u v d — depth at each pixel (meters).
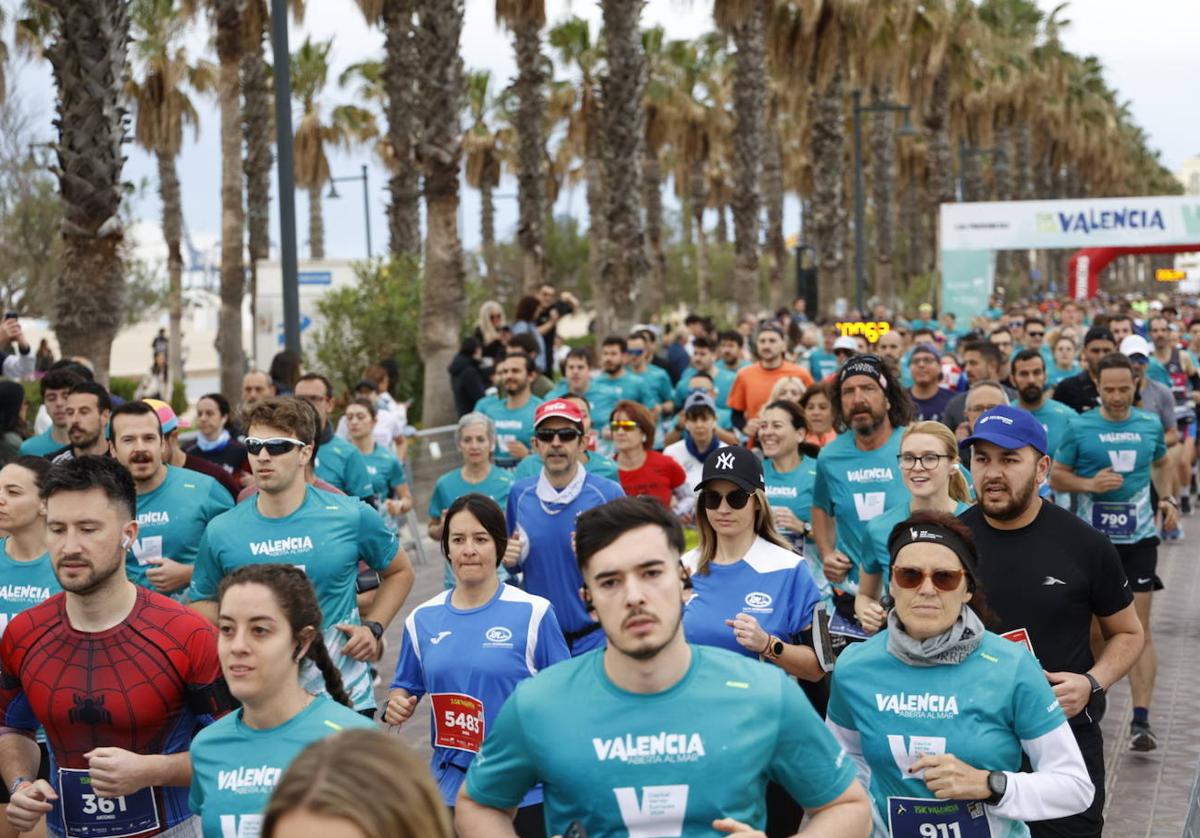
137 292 37.56
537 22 26.98
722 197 72.81
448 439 15.70
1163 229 40.41
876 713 4.08
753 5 32.06
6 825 4.91
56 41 12.27
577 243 64.06
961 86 50.53
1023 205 40.88
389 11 29.33
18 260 29.97
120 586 4.46
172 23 37.44
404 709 5.55
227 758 3.86
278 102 12.97
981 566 5.10
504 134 56.16
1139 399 10.02
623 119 23.66
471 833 3.32
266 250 34.66
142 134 39.16
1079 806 3.92
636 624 3.03
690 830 3.13
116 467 4.45
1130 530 8.47
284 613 3.79
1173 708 8.70
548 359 18.25
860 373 7.00
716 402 15.14
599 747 3.14
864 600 6.05
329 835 1.86
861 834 3.27
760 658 5.51
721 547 5.75
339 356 23.55
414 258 25.88
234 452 9.47
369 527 6.06
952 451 5.86
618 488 7.03
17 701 4.66
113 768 4.21
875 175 48.16
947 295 41.47
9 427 9.06
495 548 5.54
